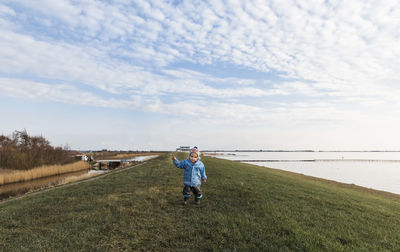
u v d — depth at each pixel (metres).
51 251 4.35
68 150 40.34
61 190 10.75
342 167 73.38
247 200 8.05
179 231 5.29
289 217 6.42
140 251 4.43
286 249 4.53
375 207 9.15
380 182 36.88
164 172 16.16
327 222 6.25
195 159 7.38
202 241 4.84
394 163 104.31
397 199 17.00
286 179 15.96
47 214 6.62
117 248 4.50
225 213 6.59
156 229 5.37
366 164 93.44
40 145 35.44
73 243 4.68
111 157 73.94
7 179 23.09
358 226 6.16
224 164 25.44
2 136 31.53
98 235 5.02
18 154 30.95
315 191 11.23
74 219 6.05
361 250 4.66
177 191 9.23
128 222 5.79
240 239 4.93
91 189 10.22
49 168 29.34
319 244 4.81
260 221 5.99
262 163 82.00
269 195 9.01
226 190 9.59
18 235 5.16
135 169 20.06
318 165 79.31
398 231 6.07
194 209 6.91
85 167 39.06
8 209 7.36
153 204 7.39
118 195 8.68
